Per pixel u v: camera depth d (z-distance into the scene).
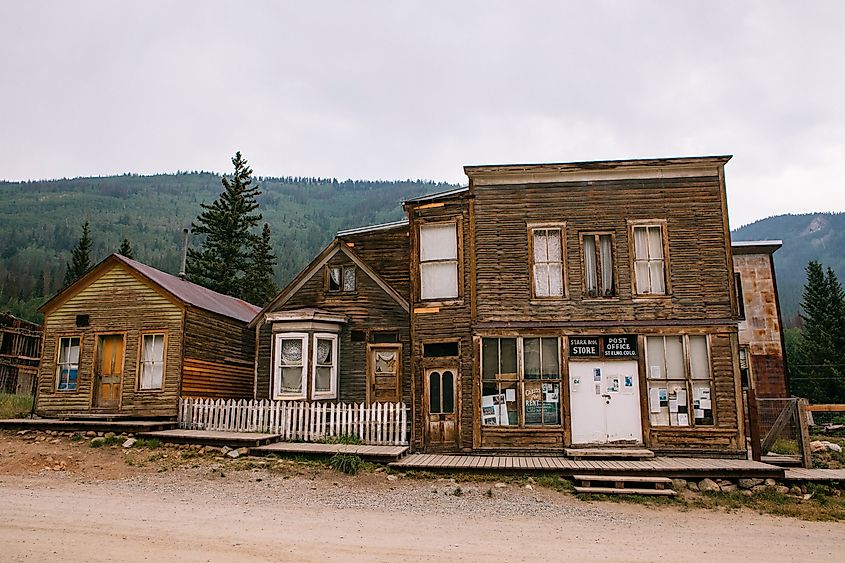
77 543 8.84
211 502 11.81
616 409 16.83
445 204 18.41
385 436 17.27
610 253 17.66
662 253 17.52
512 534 10.12
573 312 17.28
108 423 17.95
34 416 20.75
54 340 21.22
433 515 11.34
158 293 20.70
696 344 17.03
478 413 17.09
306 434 17.73
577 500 12.86
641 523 11.23
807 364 41.97
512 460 15.59
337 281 20.58
